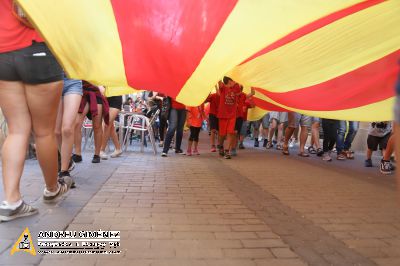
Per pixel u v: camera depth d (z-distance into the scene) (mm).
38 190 4586
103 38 3074
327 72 4066
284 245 3260
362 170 8086
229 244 3225
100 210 4023
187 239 3301
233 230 3611
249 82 4473
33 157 7027
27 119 3467
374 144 8500
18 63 3217
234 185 5766
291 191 5535
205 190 5309
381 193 5656
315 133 10539
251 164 8188
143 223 3676
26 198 4234
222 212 4227
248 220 3965
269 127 12539
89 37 3037
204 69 3391
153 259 2836
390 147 7547
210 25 3014
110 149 9914
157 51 3189
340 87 4230
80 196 4539
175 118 8898
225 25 2998
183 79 3496
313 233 3629
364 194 5535
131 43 3104
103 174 6012
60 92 3514
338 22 3309
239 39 3105
